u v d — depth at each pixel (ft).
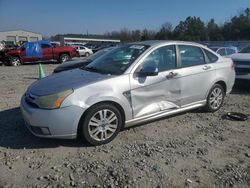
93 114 15.89
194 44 21.02
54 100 15.25
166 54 19.11
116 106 16.78
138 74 17.47
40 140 16.96
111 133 16.72
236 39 264.72
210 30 282.97
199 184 12.77
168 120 20.62
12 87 35.47
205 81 21.06
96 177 13.21
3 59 76.59
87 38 283.18
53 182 12.82
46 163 14.42
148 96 17.87
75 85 15.97
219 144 16.90
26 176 13.26
